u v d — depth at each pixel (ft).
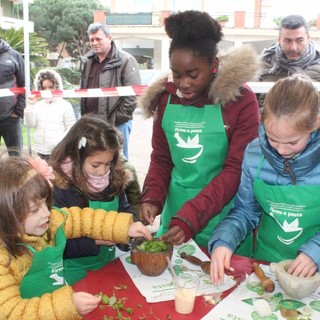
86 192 5.90
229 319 4.08
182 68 5.30
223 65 5.68
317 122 4.22
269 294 4.51
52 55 70.79
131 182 7.23
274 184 5.01
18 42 26.96
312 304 4.35
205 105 5.90
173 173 6.43
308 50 10.38
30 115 13.91
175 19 5.37
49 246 4.58
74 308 3.96
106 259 6.24
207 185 5.74
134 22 66.13
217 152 6.02
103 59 13.62
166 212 6.58
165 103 6.21
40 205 4.31
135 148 25.49
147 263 4.73
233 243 5.07
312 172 4.77
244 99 5.84
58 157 5.91
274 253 5.30
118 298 4.44
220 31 5.52
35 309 3.95
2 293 4.00
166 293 4.52
